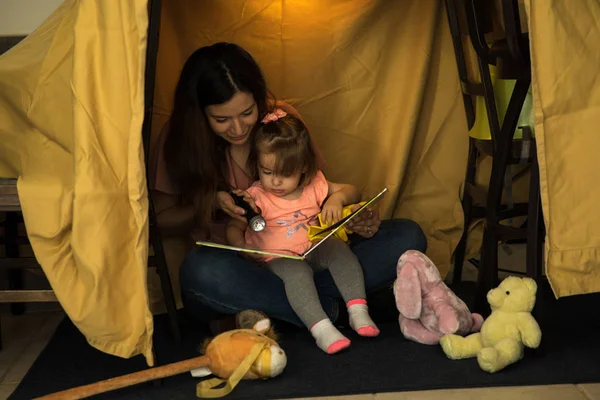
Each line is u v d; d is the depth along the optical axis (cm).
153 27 184
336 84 258
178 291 244
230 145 230
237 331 195
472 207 261
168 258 242
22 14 263
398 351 207
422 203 267
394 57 258
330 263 219
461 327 208
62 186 189
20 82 203
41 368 206
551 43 184
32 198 189
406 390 186
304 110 260
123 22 173
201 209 220
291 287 209
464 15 250
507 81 239
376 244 226
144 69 172
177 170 221
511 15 193
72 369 205
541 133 186
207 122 217
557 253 190
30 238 188
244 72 210
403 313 208
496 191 222
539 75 185
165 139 223
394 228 230
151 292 241
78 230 178
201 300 215
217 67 207
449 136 264
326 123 262
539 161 187
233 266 212
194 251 219
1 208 205
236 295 212
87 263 178
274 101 229
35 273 255
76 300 184
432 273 212
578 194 189
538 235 205
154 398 186
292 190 222
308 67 256
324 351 206
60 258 186
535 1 183
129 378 183
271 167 215
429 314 211
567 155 188
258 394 185
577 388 186
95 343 185
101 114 177
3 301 201
